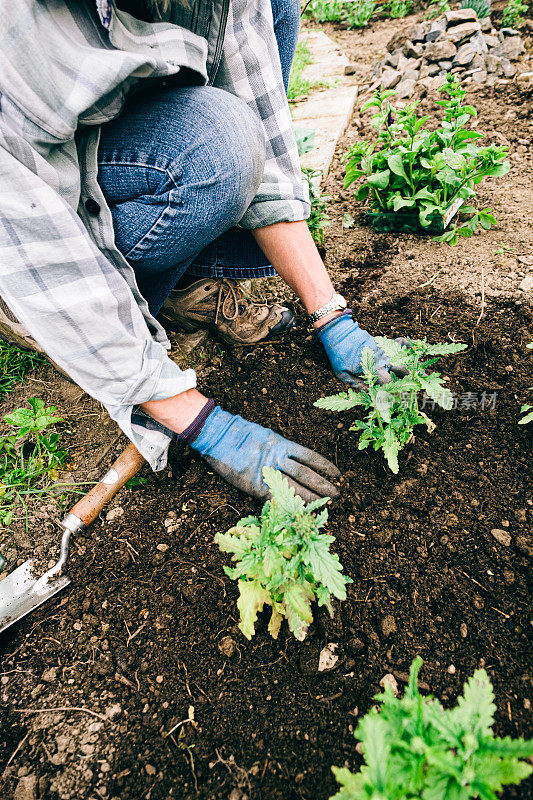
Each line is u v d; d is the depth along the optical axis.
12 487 1.61
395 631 1.19
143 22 1.11
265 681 1.15
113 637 1.26
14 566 1.44
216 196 1.29
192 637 1.24
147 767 1.06
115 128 1.23
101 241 1.19
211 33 1.24
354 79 4.09
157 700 1.15
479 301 1.95
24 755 1.10
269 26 1.39
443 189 2.17
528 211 2.36
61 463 1.65
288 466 1.36
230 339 1.92
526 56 3.53
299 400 1.72
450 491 1.42
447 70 3.62
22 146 0.93
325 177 2.85
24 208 0.94
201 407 1.36
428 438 1.55
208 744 1.08
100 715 1.14
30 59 0.87
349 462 1.53
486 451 1.50
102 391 1.16
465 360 1.75
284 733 1.08
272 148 1.50
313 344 1.92
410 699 0.79
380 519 1.39
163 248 1.34
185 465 1.60
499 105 3.17
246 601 1.12
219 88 1.43
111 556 1.41
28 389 1.96
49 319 1.03
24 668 1.23
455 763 0.70
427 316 1.93
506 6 4.05
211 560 1.37
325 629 1.21
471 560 1.28
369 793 0.69
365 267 2.26
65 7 0.94
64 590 1.37
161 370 1.21
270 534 1.11
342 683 1.13
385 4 5.77
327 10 5.94
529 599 1.20
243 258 1.75
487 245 2.22
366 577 1.29
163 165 1.20
